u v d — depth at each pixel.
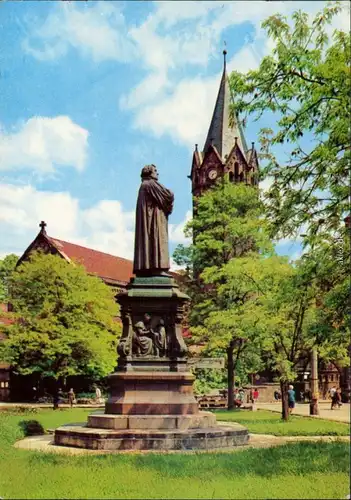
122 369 20.00
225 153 57.62
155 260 21.00
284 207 16.45
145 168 21.78
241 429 18.62
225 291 36.12
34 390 56.22
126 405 19.27
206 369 43.75
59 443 18.75
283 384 27.59
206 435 17.78
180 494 11.44
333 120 15.40
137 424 18.70
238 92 16.66
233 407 37.84
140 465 14.20
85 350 45.22
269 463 13.85
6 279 47.31
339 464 13.04
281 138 16.47
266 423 24.66
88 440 17.89
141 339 20.28
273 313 28.56
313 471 12.73
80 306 45.56
